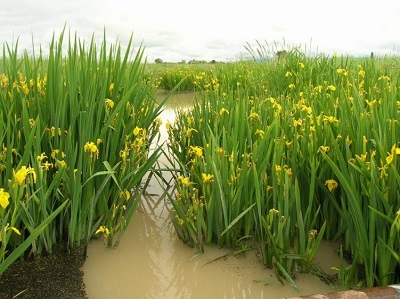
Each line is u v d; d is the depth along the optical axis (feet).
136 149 10.19
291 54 23.08
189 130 12.07
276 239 8.11
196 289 8.17
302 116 11.56
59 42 10.25
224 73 26.94
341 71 16.63
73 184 8.80
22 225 8.46
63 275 8.26
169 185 12.80
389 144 8.46
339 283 7.92
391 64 22.24
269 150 8.73
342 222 8.96
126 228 9.71
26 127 8.48
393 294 6.45
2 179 8.34
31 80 10.90
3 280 7.91
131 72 11.65
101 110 9.76
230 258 8.98
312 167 8.13
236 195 8.85
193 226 9.09
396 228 7.05
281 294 7.80
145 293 8.03
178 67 53.83
